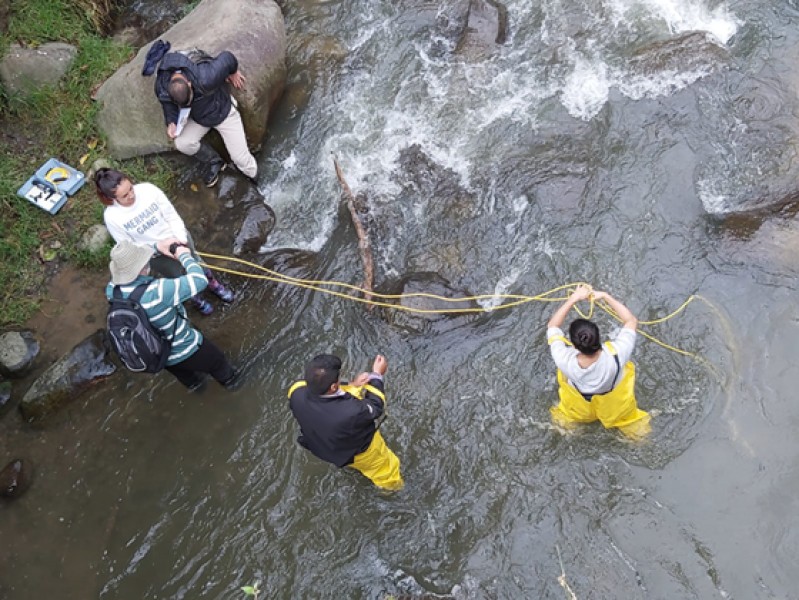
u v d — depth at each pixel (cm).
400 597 454
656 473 480
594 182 627
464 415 523
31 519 513
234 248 636
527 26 758
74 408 558
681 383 512
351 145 700
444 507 486
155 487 521
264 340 586
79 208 651
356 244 631
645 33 729
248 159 655
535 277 584
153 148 672
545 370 534
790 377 507
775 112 641
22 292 611
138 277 462
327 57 764
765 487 466
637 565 449
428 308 569
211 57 608
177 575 483
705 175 613
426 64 748
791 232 563
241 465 524
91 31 778
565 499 479
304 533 489
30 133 696
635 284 564
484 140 679
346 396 416
